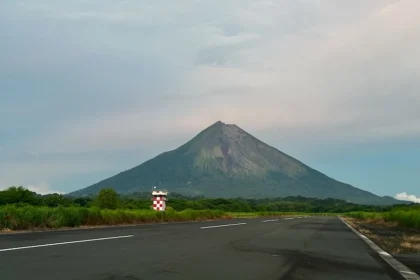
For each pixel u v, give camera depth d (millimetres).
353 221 56531
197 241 18562
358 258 14836
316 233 26703
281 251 15828
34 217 23578
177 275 9953
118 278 9289
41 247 13992
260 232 25875
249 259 13234
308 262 13133
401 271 12289
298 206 168375
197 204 88500
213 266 11547
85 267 10516
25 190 44531
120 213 32531
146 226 29000
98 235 19500
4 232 20391
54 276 9219
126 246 15359
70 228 24781
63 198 50812
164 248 15281
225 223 37500
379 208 160250
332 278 10570
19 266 10234
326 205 193750
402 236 27547
